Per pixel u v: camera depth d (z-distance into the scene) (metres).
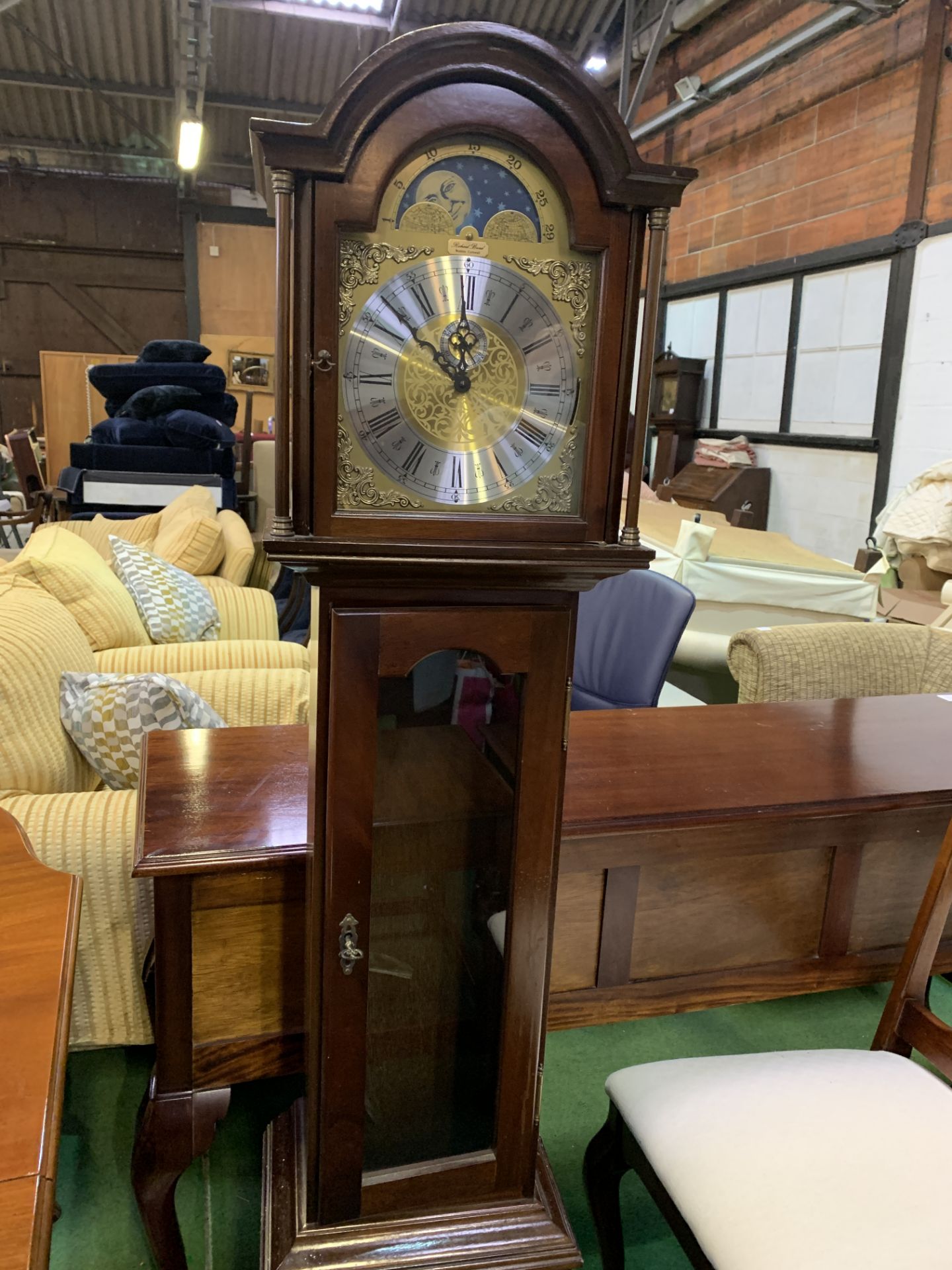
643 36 6.62
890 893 1.43
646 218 0.85
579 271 0.85
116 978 1.41
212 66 7.01
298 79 7.23
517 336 0.85
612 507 0.90
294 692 2.00
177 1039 1.14
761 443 6.57
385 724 0.92
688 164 7.31
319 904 0.95
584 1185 1.40
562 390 0.88
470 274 0.83
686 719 1.71
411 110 0.77
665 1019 1.80
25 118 8.15
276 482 0.82
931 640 2.16
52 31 6.56
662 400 7.62
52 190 8.83
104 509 4.76
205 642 2.37
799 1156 0.96
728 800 1.31
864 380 5.59
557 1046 1.72
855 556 5.57
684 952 1.35
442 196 0.81
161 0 6.17
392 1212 1.07
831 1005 1.86
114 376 5.11
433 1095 1.07
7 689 1.49
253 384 9.61
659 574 2.48
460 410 0.86
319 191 0.77
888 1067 1.10
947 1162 0.95
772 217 6.34
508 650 0.91
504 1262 1.06
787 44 5.55
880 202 5.36
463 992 1.04
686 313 7.54
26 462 5.73
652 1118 1.03
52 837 1.35
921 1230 0.88
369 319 0.81
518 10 6.14
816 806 1.31
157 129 8.35
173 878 1.08
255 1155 1.45
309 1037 1.01
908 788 1.38
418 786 0.95
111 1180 1.37
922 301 5.11
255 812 1.21
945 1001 1.86
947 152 4.89
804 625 2.15
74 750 1.69
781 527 6.41
